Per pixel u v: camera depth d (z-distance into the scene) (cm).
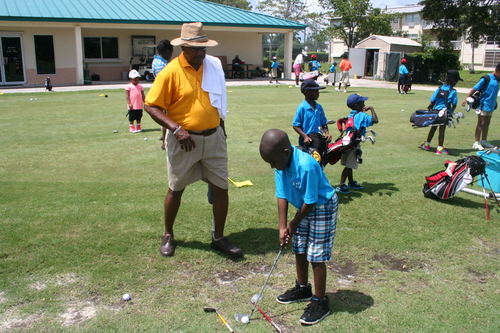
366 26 4556
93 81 2641
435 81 3027
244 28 2839
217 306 343
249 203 570
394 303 351
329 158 601
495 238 482
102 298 349
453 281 389
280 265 412
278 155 300
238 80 2903
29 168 737
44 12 2269
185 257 420
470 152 901
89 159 802
